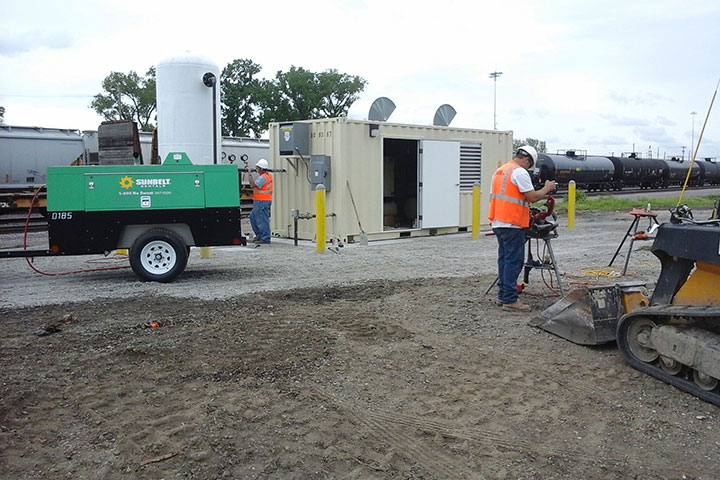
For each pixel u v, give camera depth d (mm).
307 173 14336
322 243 12547
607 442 4270
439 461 4008
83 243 9148
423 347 6098
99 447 4051
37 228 18547
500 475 3850
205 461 3910
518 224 7230
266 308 7551
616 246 13617
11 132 21703
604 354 5945
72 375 5207
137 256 9227
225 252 12672
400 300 7996
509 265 7348
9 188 20906
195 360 5602
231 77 52625
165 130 14148
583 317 6188
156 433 4242
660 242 5328
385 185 16203
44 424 4352
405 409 4734
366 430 4395
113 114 52219
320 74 55188
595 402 4887
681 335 4973
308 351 5883
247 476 3770
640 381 5281
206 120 14227
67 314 7176
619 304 6156
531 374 5449
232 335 6340
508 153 17078
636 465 3973
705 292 5105
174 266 9320
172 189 9336
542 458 4055
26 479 3678
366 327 6711
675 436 4348
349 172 13695
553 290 8625
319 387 5086
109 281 9477
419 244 13891
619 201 30328
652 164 48844
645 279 9555
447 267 10688
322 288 8758
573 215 17844
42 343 6031
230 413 4555
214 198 9469
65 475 3727
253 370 5379
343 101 56375
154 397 4812
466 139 15906
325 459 3986
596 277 9758
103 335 6289
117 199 9188
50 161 22359
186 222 9445
